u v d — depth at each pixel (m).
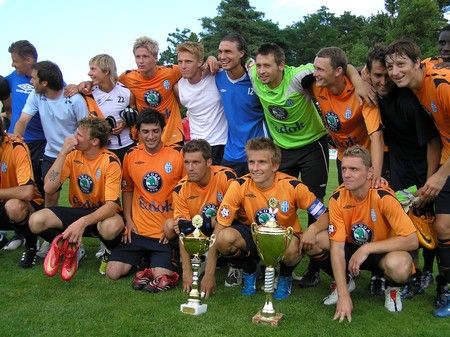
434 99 3.93
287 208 4.34
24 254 5.06
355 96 4.60
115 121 6.02
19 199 4.94
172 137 6.11
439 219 4.01
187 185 4.70
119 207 4.87
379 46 4.31
